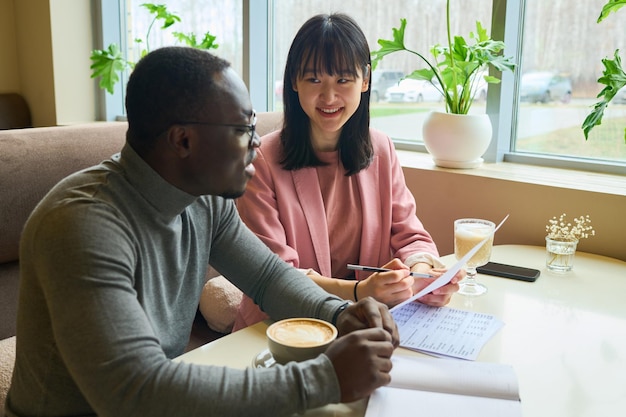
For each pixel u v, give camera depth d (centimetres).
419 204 218
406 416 87
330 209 158
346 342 89
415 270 144
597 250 180
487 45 205
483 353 108
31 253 86
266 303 121
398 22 253
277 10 296
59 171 186
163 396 79
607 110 207
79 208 85
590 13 206
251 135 96
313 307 115
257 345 111
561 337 115
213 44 299
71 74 370
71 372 80
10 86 383
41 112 377
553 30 215
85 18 372
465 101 214
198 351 108
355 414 90
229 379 83
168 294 103
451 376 98
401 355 107
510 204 196
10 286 185
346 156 158
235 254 121
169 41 356
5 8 374
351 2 267
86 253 82
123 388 78
